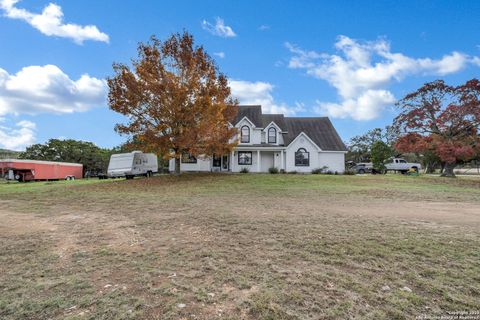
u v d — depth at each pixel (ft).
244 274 13.60
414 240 18.78
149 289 12.14
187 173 80.43
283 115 110.73
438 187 59.00
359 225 23.43
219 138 65.87
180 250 17.21
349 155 193.06
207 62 68.03
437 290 11.89
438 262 14.96
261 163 97.45
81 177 141.49
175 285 12.50
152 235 20.86
